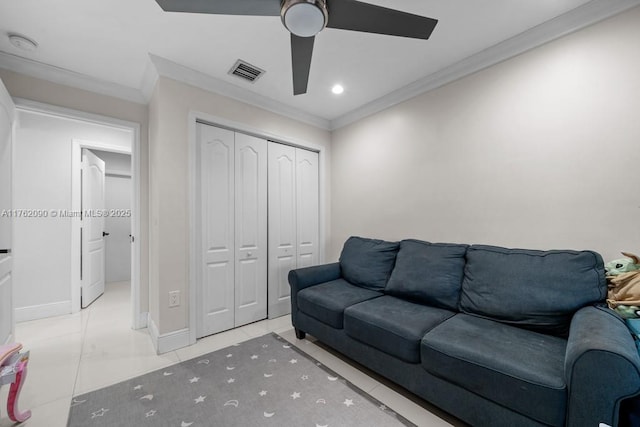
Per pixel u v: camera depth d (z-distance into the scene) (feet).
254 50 6.82
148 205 8.93
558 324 4.96
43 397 5.38
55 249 10.06
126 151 11.73
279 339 8.05
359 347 6.19
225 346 7.57
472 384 4.26
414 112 8.64
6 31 5.95
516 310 5.33
